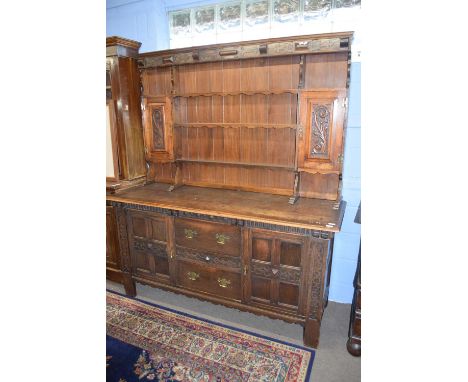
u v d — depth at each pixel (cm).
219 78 269
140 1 292
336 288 282
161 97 276
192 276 252
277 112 256
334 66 231
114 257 295
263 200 253
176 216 245
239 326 246
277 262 218
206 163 279
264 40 224
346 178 258
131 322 251
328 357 213
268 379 195
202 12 281
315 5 244
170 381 193
